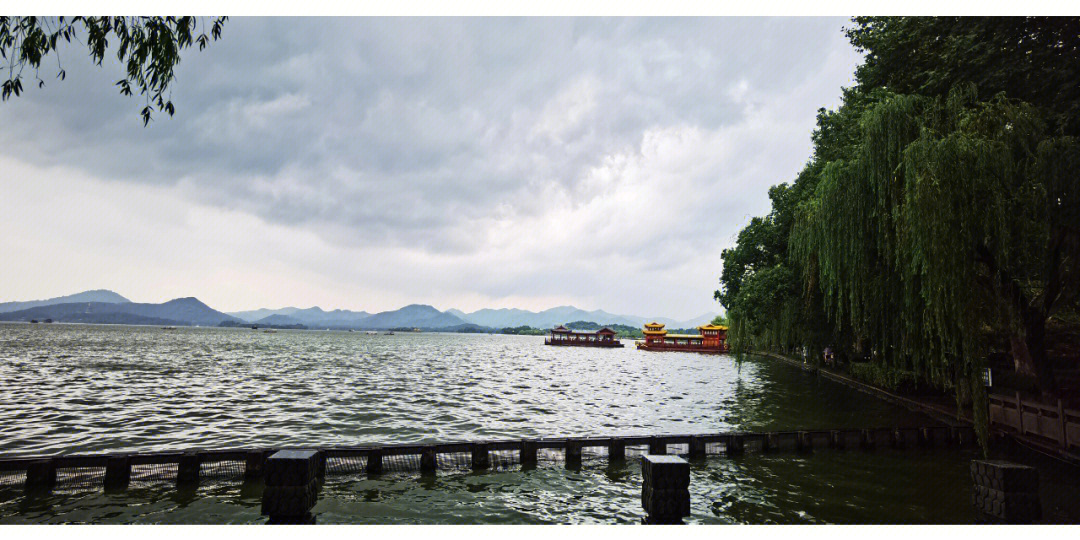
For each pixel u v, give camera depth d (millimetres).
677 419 26109
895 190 15062
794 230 22281
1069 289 15141
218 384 39312
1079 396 17656
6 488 12484
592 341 156500
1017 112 13500
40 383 37094
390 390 37812
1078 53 15195
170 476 13273
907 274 14906
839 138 28672
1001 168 12984
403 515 11547
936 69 17984
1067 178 12570
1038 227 13227
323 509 11773
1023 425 17312
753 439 17828
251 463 13602
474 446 15547
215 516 11195
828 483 14211
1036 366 16406
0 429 21422
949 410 23031
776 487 13820
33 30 7836
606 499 12922
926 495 13133
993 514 9391
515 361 82062
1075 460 14562
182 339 152000
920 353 16688
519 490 13531
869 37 23828
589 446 16531
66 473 12852
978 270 14047
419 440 20547
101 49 8203
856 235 17078
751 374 55250
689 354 108375
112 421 23469
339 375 49500
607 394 37188
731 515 11625
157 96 8523
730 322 44938
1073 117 14133
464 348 141625
